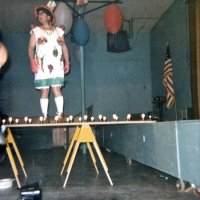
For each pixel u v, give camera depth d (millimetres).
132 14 6660
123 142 4004
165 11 6527
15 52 7363
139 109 7707
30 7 5980
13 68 7336
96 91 7629
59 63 3891
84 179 2969
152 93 7707
